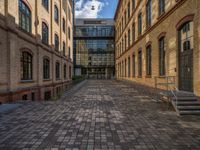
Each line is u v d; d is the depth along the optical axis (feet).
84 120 24.73
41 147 16.17
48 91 71.10
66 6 110.93
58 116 26.86
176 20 38.52
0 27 38.37
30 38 54.54
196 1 31.19
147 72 60.85
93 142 17.28
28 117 26.25
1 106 33.88
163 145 16.62
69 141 17.48
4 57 40.04
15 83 43.91
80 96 49.88
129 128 21.43
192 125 22.61
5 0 40.32
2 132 19.93
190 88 34.47
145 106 34.83
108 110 31.17
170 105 34.88
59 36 91.86
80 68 195.42
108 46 195.42
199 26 30.45
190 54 34.35
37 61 59.67
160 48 48.91
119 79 138.51
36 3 59.21
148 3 59.52
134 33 81.71
